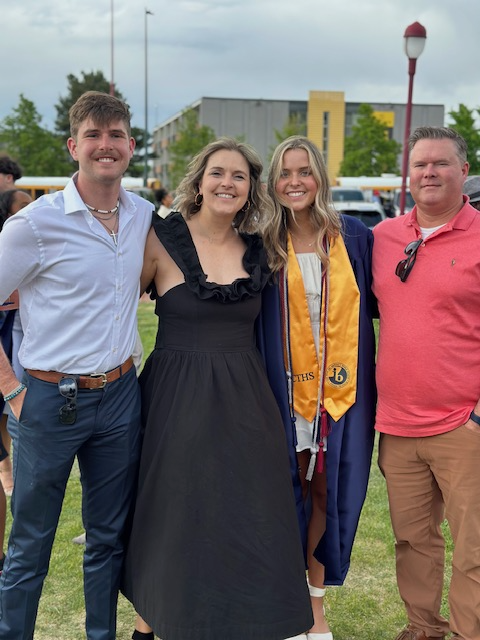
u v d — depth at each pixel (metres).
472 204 3.30
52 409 2.49
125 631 2.98
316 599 2.96
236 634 2.54
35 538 2.58
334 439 2.82
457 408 2.59
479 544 2.61
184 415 2.59
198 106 70.06
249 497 2.58
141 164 65.94
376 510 4.05
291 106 69.56
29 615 2.63
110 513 2.69
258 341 2.86
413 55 10.08
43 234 2.41
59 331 2.48
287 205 2.80
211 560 2.53
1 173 4.44
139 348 3.34
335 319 2.81
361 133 38.41
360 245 2.86
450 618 2.71
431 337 2.58
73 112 2.46
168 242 2.68
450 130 2.59
